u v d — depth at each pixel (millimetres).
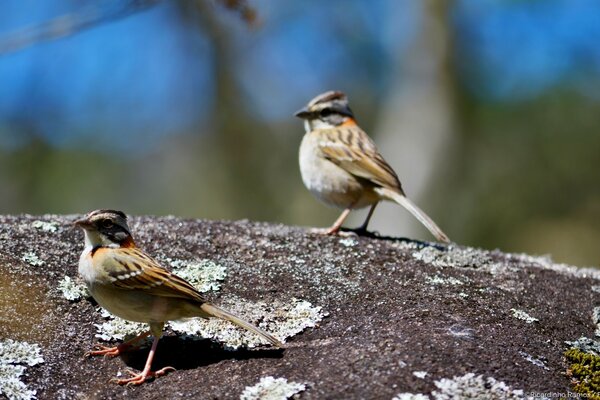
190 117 27984
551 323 9820
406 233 25922
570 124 25688
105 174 25375
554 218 25453
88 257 8969
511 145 26578
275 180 27844
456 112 27641
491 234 26016
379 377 8172
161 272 8766
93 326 9289
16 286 9516
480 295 10258
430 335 8906
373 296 10039
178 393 8289
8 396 8250
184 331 9242
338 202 13453
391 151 27594
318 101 13852
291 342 9117
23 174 24266
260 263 10711
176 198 26953
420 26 28047
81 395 8414
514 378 8352
